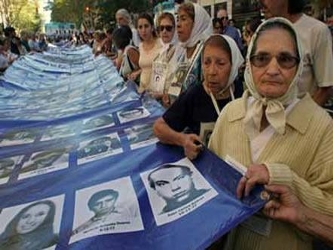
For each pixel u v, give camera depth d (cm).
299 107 139
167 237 133
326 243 134
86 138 261
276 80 133
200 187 151
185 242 129
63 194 176
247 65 145
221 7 1570
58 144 257
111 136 252
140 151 206
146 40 434
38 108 412
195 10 301
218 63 194
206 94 200
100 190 172
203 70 204
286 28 135
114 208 154
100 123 296
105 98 406
